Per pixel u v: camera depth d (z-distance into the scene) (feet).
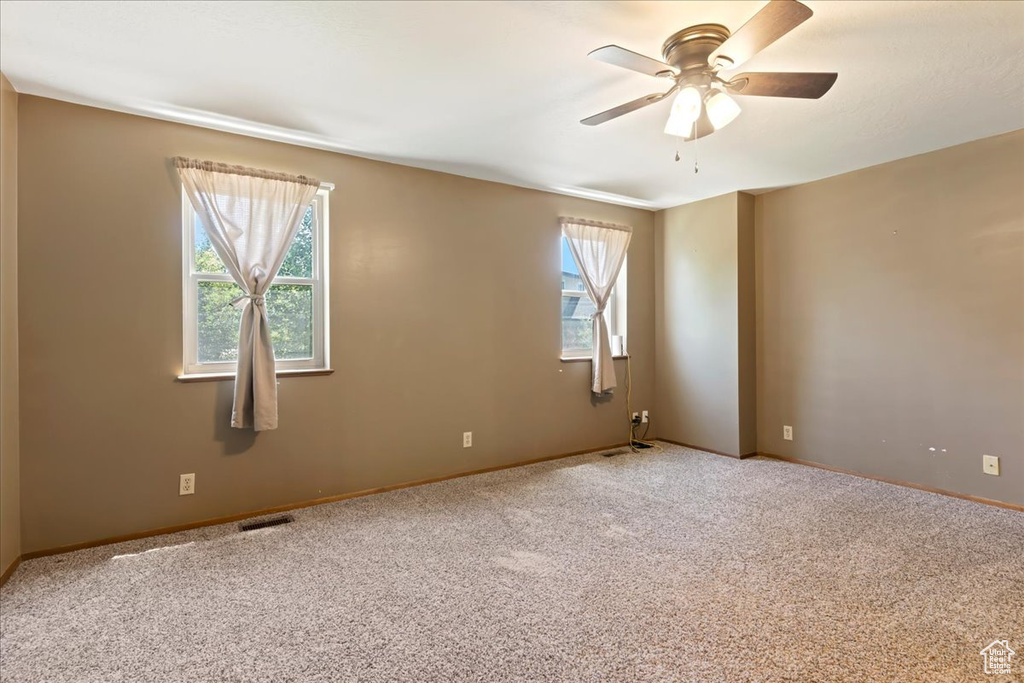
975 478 11.00
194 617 6.70
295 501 10.80
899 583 7.52
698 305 15.87
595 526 9.77
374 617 6.70
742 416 14.82
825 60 7.45
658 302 17.08
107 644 6.13
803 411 14.14
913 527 9.60
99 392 8.96
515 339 14.03
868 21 6.48
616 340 16.19
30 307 8.43
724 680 5.48
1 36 6.74
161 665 5.74
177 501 9.61
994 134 10.49
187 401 9.70
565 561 8.29
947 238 11.31
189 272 9.92
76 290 8.78
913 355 11.93
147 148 9.34
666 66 6.64
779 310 14.66
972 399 11.01
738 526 9.73
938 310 11.50
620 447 16.17
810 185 13.88
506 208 13.85
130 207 9.20
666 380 16.92
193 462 9.76
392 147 10.98
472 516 10.28
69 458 8.74
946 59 7.41
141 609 6.88
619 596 7.20
